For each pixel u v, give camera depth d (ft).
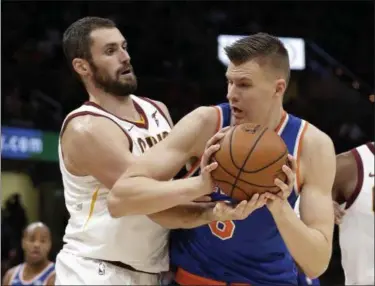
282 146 11.73
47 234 32.30
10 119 47.93
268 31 59.36
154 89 52.70
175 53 56.65
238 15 59.26
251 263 13.53
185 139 12.92
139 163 12.71
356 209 18.16
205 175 11.91
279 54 12.70
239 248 13.39
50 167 51.57
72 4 56.13
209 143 11.98
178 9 57.88
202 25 58.03
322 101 55.83
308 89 56.49
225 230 13.33
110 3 56.59
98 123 14.55
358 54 60.70
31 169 50.93
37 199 51.57
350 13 61.46
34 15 55.16
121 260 14.40
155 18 57.26
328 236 12.62
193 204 13.23
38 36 55.01
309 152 13.09
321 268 12.65
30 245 31.89
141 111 15.83
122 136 14.64
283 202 11.85
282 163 11.59
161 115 16.16
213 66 56.13
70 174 15.05
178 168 12.88
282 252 13.80
